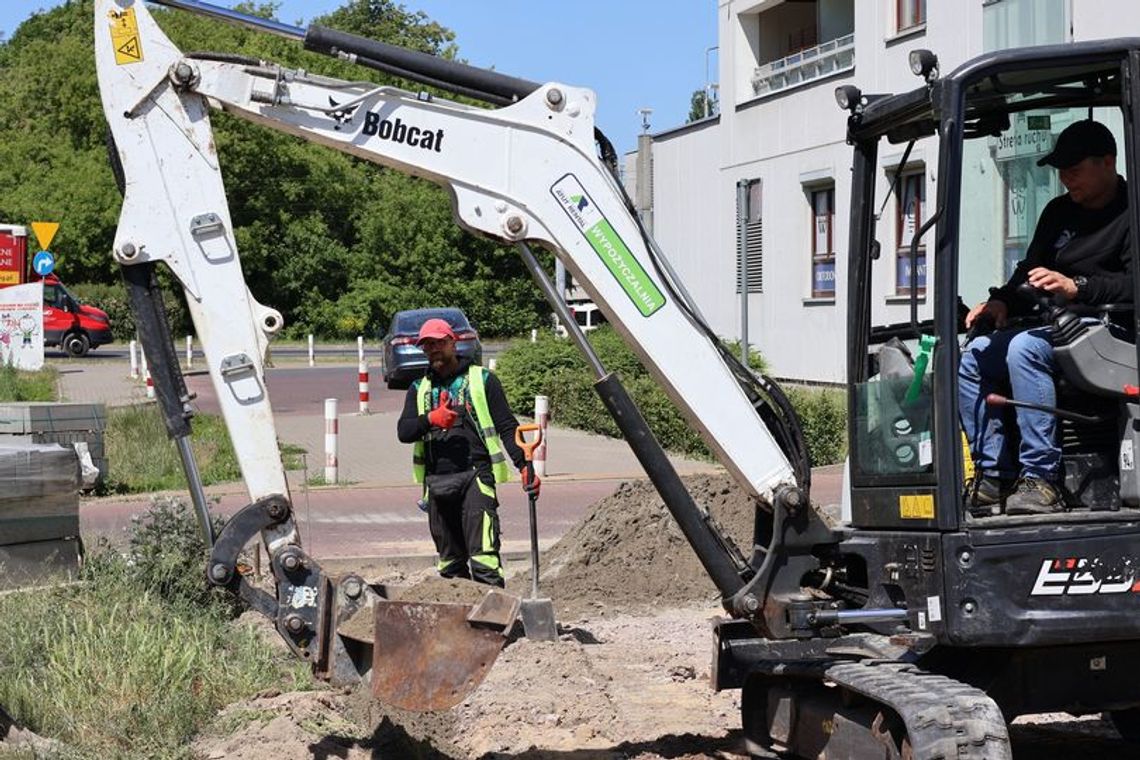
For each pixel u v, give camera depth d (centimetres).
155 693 770
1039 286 597
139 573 996
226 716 761
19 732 694
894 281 673
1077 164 617
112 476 1881
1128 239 596
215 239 630
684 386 655
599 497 1767
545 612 981
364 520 1588
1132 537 579
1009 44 2105
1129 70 583
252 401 632
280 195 6325
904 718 546
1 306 3766
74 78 6550
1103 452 608
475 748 745
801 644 648
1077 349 587
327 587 632
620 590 1159
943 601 578
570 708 807
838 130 2758
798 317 2933
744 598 650
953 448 584
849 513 689
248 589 634
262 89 630
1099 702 612
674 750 734
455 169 645
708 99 3909
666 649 988
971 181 675
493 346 5675
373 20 8838
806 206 2895
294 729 719
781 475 654
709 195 3344
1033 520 580
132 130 626
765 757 709
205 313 630
